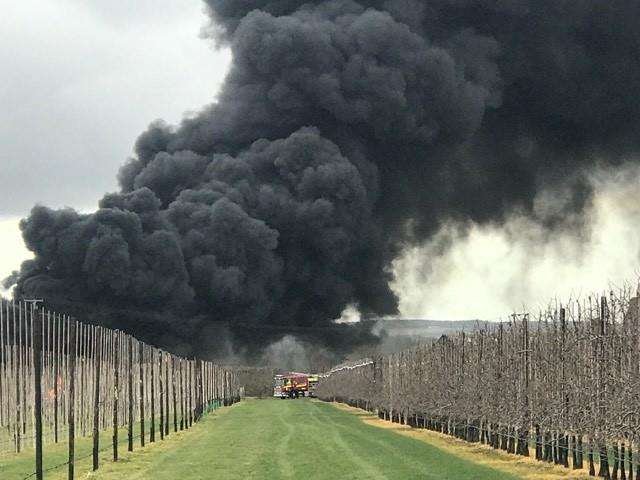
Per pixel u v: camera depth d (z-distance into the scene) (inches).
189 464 1347.2
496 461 1397.6
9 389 1593.3
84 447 1660.9
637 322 1131.3
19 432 1547.7
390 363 2773.1
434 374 2167.8
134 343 2476.6
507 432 1582.2
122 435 2001.7
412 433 2133.4
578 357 1272.1
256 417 2945.4
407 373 2495.1
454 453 1546.5
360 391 3654.0
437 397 2108.8
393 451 1534.2
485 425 1780.3
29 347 1795.0
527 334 1487.5
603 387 1173.1
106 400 2143.2
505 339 1614.2
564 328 1331.2
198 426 2431.1
